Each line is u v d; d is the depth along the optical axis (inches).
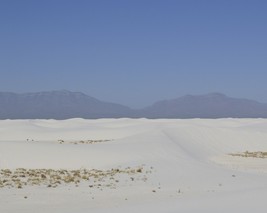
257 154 1993.1
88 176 1252.5
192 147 1958.7
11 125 2849.4
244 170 1503.4
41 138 2422.5
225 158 1839.3
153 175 1272.1
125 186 1120.8
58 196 993.5
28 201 940.0
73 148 1552.7
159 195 1005.8
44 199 960.9
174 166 1401.3
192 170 1360.7
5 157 1449.3
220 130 2354.8
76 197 983.6
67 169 1376.7
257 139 2306.8
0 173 1286.9
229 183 1170.6
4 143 1560.0
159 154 1547.7
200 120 3400.6
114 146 1622.8
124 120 3494.1
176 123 2856.8
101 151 1533.0
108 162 1434.5
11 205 901.8
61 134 2495.1
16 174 1278.3
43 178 1219.9
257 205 770.8
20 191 1047.6
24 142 1604.3
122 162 1432.1
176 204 821.9
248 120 3467.0
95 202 927.7
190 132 2247.8
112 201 937.5
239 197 869.2
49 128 2815.0
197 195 979.3
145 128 2534.5
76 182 1169.4
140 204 855.7
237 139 2265.0
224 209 745.0
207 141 2171.5
